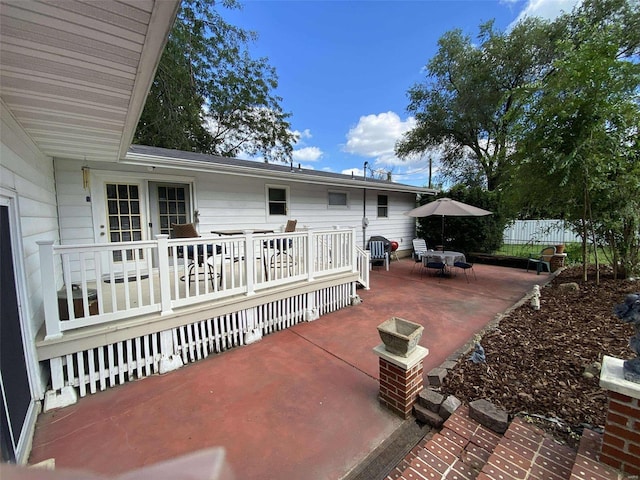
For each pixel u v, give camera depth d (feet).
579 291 17.08
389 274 27.17
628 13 35.70
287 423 7.89
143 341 11.58
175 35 37.96
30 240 9.23
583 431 6.45
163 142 40.19
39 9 4.37
